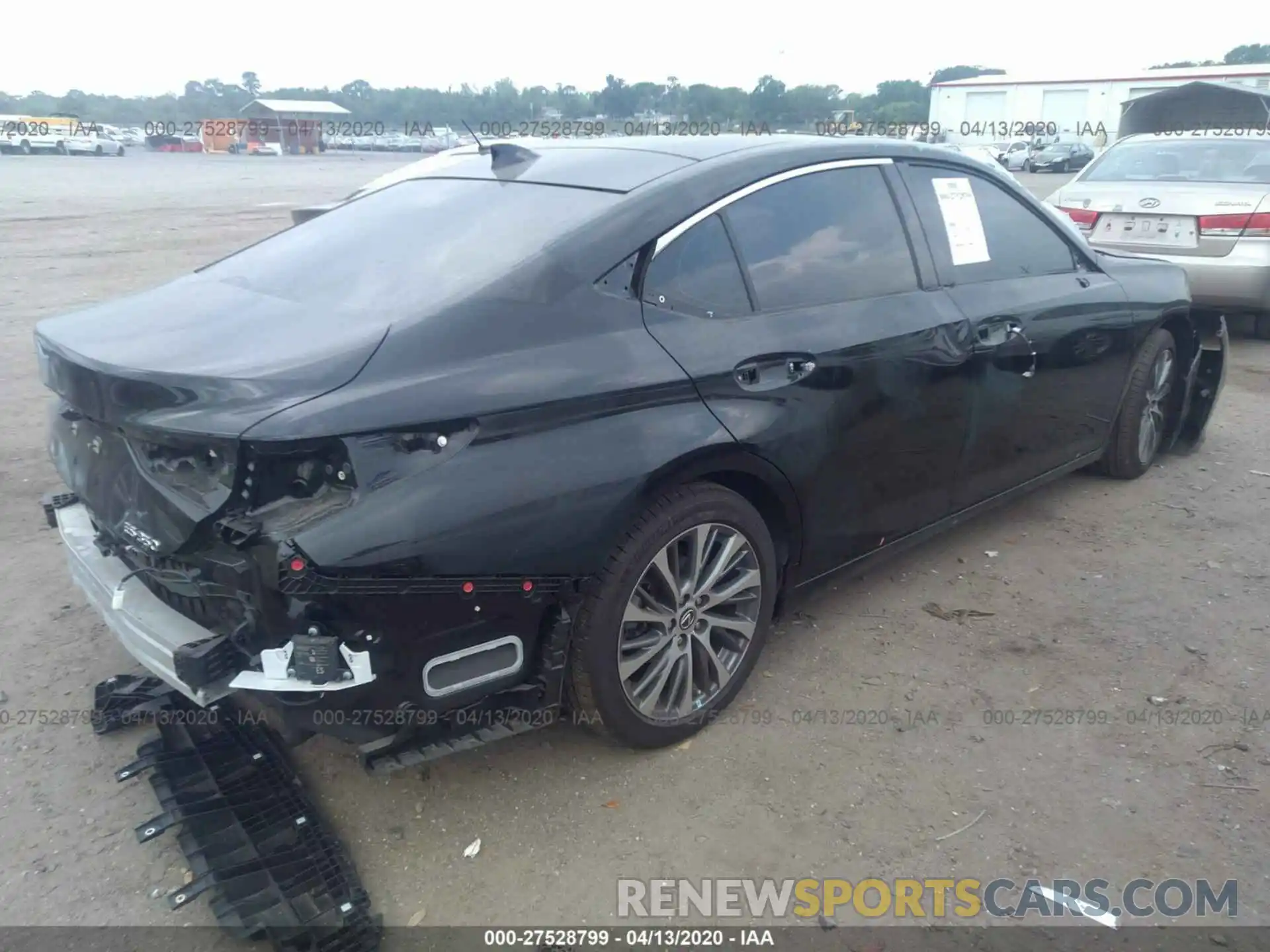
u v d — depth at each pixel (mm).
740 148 3264
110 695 3188
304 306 2711
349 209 3545
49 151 46906
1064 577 4109
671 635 2924
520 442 2457
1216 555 4309
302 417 2195
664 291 2855
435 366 2404
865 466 3355
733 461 2898
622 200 2902
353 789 2883
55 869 2592
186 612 2541
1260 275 7316
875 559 3648
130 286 10812
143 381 2320
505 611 2502
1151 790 2850
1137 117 21625
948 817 2754
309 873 2506
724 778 2912
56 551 4355
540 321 2594
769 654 3547
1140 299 4637
